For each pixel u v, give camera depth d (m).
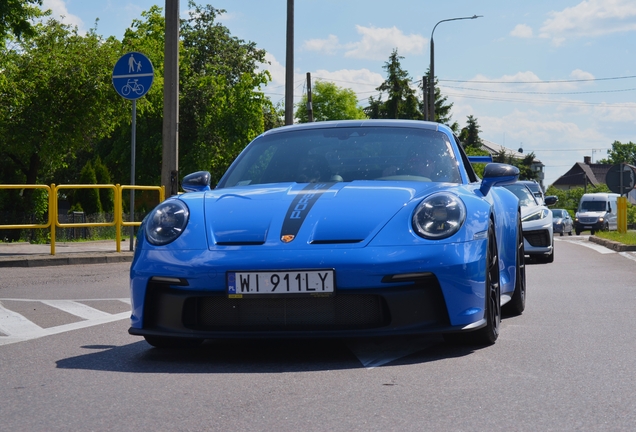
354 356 4.34
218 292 4.12
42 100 28.34
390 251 4.09
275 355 4.42
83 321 6.02
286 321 4.11
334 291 4.02
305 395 3.45
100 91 28.36
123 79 13.88
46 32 29.27
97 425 3.02
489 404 3.26
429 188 4.65
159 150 44.19
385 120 5.70
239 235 4.25
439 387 3.57
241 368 4.07
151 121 44.28
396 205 4.35
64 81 28.31
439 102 84.69
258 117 48.12
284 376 3.85
